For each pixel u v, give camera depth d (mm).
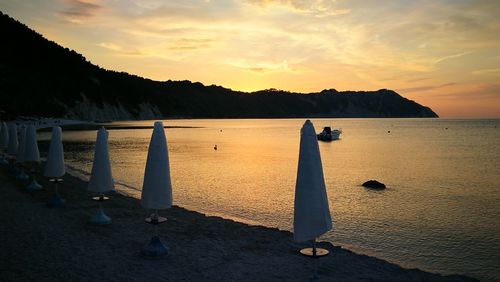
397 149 61844
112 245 10609
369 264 10273
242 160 43531
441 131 128375
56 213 13797
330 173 34625
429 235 15234
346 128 152000
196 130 117250
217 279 8664
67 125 108188
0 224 12109
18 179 20000
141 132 87938
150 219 9117
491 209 20047
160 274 8742
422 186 27562
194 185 26438
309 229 6629
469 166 40062
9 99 98312
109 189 11547
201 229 13117
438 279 9453
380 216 18312
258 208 19578
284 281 8734
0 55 122125
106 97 158250
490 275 11320
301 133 6836
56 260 9297
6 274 8352
